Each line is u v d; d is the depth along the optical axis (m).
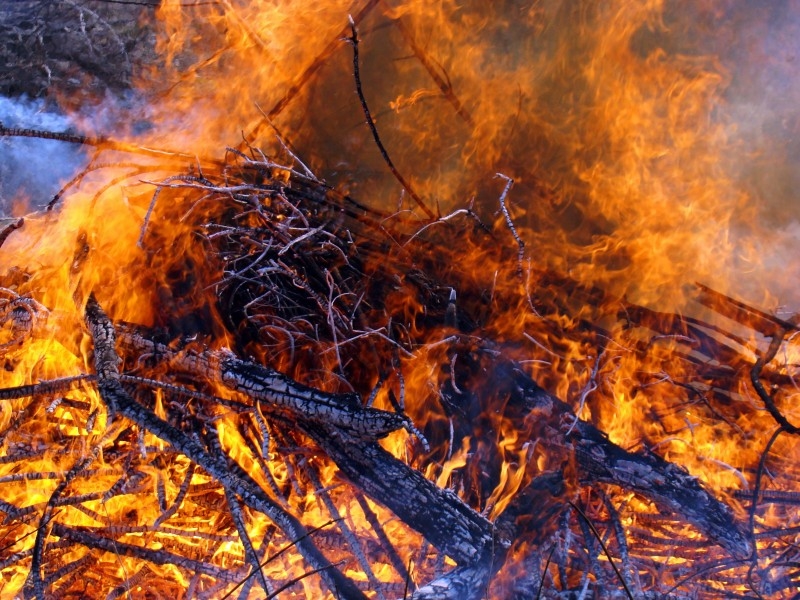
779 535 2.73
